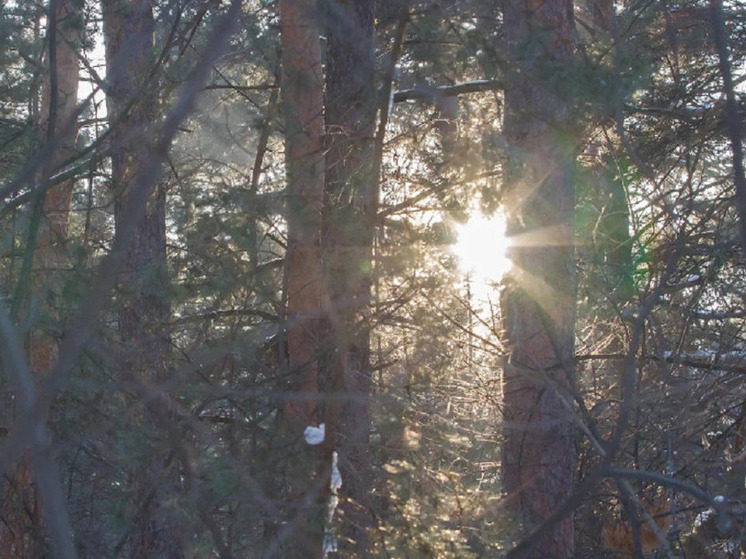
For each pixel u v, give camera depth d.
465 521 5.94
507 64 5.75
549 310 7.25
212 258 6.81
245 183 6.95
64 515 1.92
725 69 3.17
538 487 7.69
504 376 7.58
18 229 6.36
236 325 6.83
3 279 6.22
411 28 6.62
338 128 6.89
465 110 6.21
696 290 9.11
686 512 7.64
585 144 7.80
